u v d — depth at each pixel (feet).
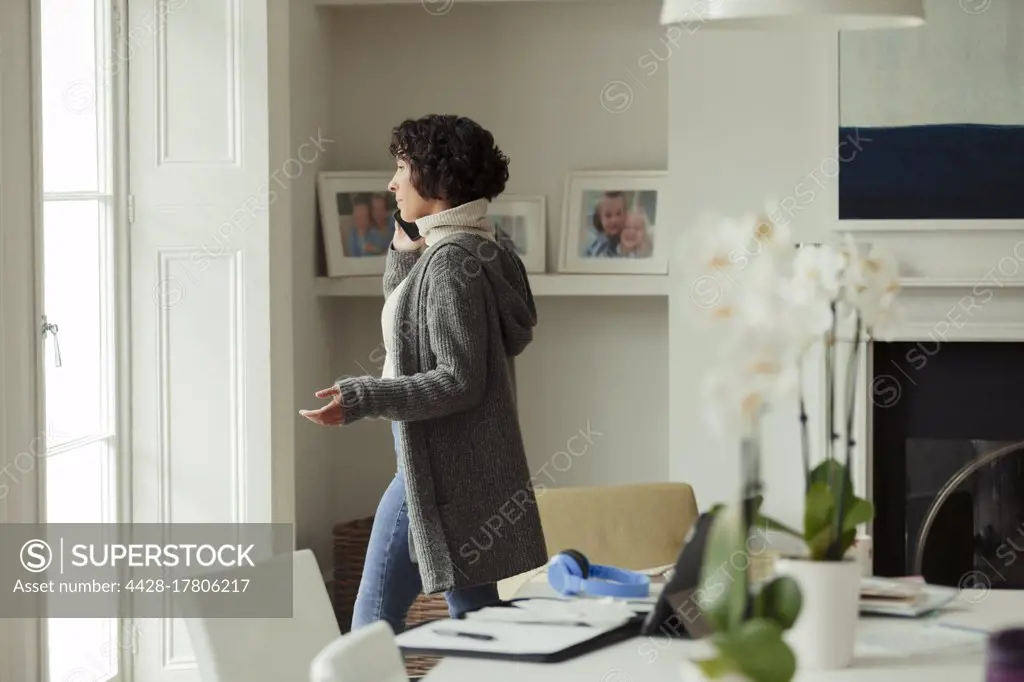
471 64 16.30
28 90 9.63
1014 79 14.20
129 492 12.09
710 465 15.16
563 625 6.49
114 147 11.91
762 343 4.96
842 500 5.77
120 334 12.02
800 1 6.95
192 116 11.97
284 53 12.39
